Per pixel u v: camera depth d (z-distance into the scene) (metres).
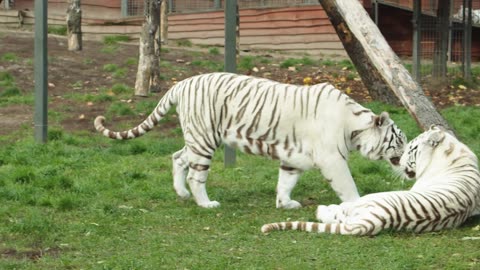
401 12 30.59
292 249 8.27
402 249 8.12
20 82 22.20
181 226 9.67
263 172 13.39
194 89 10.66
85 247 8.68
